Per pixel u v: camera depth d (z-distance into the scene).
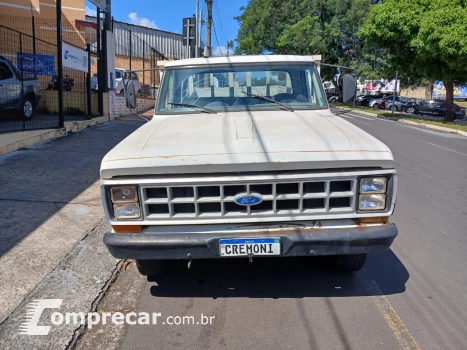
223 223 3.09
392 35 19.62
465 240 4.95
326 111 4.42
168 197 3.04
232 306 3.50
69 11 17.48
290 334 3.09
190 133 3.50
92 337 3.08
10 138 9.10
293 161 2.96
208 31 22.39
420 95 54.25
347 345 2.96
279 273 4.07
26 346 2.90
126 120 15.71
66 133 11.24
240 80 4.57
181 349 2.94
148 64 31.47
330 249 3.08
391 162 3.05
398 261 4.36
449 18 17.11
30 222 4.99
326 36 32.59
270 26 36.66
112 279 3.94
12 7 15.80
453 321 3.26
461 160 10.09
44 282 3.72
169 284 3.89
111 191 3.06
